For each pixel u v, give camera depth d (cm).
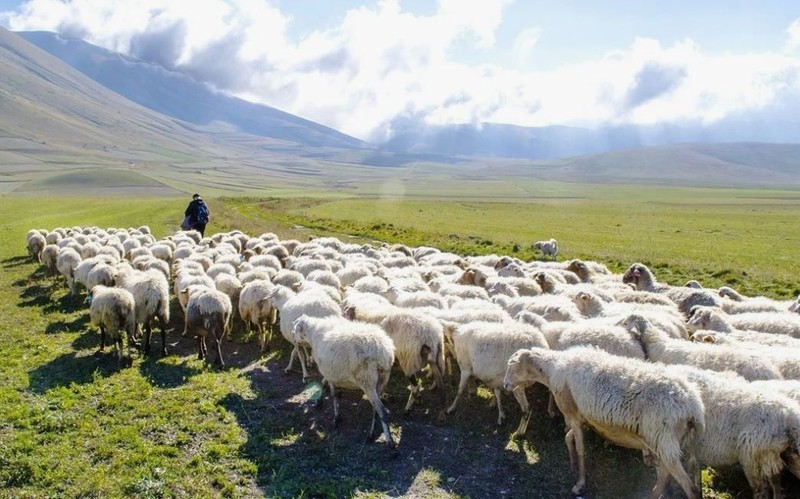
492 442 1207
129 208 7875
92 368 1556
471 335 1319
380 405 1185
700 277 3381
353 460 1127
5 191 16250
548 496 1018
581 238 5584
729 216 8831
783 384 1026
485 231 6125
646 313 1541
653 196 18700
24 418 1216
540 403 1384
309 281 2120
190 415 1284
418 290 2056
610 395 966
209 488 1002
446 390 1483
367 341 1211
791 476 1001
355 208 9500
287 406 1373
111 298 1567
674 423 900
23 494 954
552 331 1420
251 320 1909
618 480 1057
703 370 1062
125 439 1148
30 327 1959
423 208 9988
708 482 1047
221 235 3825
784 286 3044
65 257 2472
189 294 1903
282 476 1045
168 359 1678
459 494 1015
